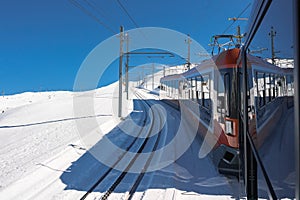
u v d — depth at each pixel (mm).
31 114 18859
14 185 4887
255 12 2471
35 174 5562
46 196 4504
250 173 3516
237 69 5137
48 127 12664
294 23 1048
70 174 5699
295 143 1052
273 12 1666
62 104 24203
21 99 53938
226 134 5293
